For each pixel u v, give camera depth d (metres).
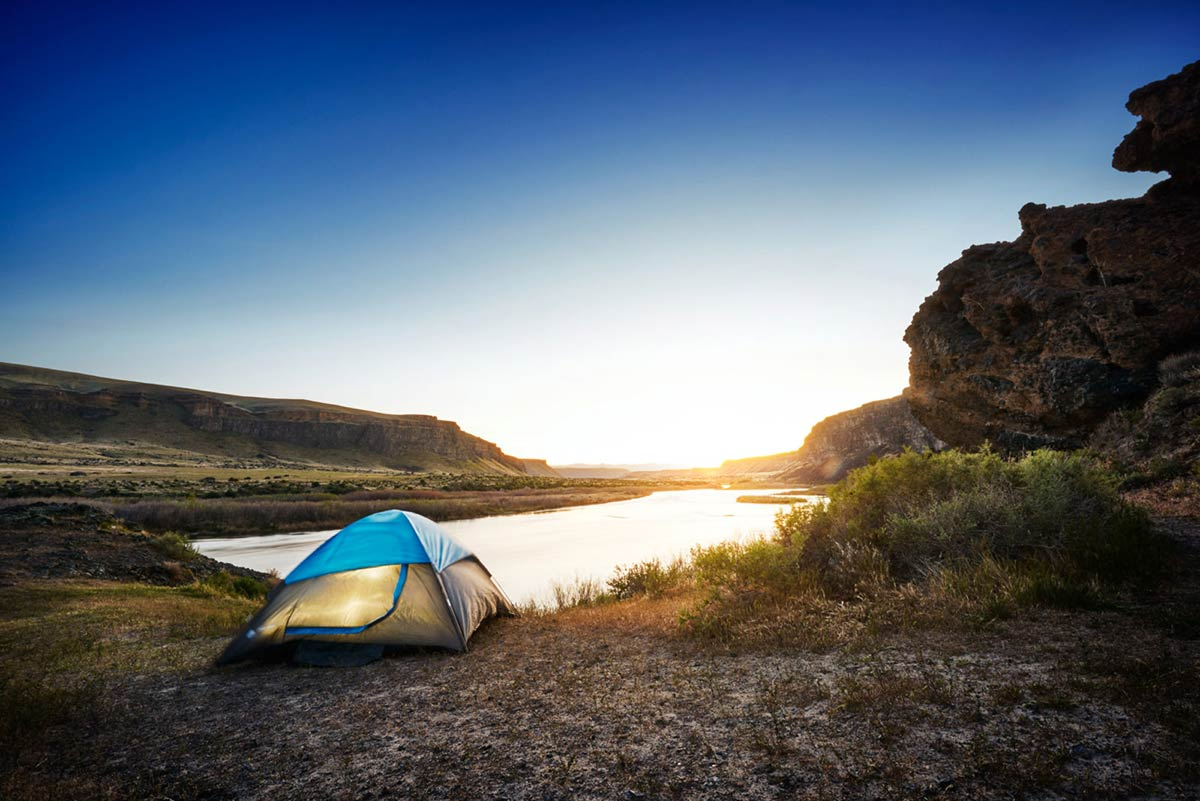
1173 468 10.98
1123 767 2.83
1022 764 2.97
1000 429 18.42
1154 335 14.57
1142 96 16.61
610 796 3.17
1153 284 15.09
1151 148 16.56
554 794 3.25
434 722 4.51
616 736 3.95
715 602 7.70
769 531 30.20
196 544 29.91
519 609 10.10
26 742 4.34
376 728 4.46
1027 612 5.52
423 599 7.28
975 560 7.04
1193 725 3.08
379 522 8.23
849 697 4.02
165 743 4.34
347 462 194.25
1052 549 6.89
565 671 5.64
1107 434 14.26
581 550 24.75
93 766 3.98
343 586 7.25
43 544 15.74
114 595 11.83
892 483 9.72
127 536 18.28
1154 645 4.29
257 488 59.28
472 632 7.57
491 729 4.27
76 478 68.88
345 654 6.69
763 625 6.37
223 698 5.43
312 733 4.43
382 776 3.63
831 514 9.41
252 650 6.66
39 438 151.25
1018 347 17.94
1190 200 16.00
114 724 4.77
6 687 5.56
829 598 7.22
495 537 31.00
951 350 20.39
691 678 5.02
